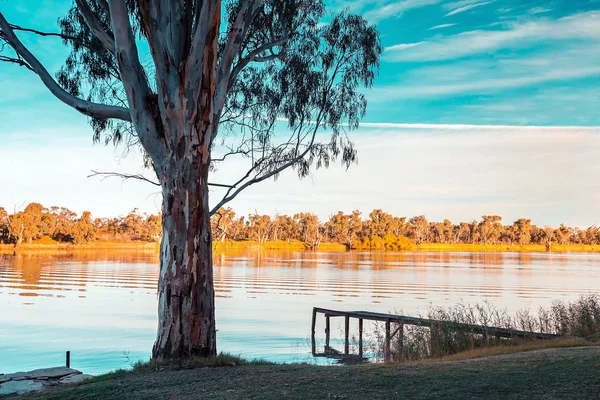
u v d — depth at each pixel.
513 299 41.31
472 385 7.63
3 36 12.06
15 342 22.22
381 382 8.10
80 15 13.95
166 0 10.66
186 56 10.90
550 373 8.10
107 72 14.58
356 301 39.47
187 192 10.98
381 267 88.00
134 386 8.84
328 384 8.14
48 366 17.59
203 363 10.40
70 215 163.00
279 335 24.59
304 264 94.50
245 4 11.72
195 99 10.86
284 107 15.66
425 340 15.66
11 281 52.59
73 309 33.47
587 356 9.31
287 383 8.36
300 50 15.41
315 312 24.19
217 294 44.06
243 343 22.44
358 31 15.66
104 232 184.88
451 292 47.31
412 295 44.38
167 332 10.87
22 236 143.88
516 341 14.33
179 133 10.91
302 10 15.25
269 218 196.75
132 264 85.81
